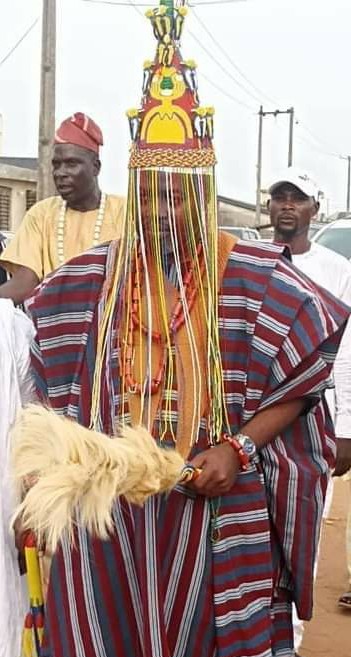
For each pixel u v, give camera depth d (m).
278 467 2.61
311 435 2.70
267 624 2.57
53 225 4.14
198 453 2.53
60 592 2.60
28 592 2.91
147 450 2.33
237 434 2.55
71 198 4.14
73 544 2.54
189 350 2.57
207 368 2.55
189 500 2.52
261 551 2.57
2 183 27.09
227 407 2.56
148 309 2.58
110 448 2.26
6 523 2.76
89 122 4.15
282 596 2.69
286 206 4.43
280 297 2.54
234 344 2.57
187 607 2.52
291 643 2.70
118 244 2.71
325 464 2.70
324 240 9.13
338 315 2.61
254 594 2.57
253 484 2.57
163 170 2.54
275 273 2.58
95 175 4.18
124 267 2.62
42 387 2.73
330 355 2.59
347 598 4.80
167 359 2.57
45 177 17.44
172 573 2.51
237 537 2.56
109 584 2.54
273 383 2.54
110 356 2.60
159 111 2.56
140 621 2.52
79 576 2.56
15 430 2.41
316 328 2.51
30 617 2.81
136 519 2.47
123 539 2.53
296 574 2.64
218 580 2.53
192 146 2.55
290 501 2.61
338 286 4.41
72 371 2.69
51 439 2.27
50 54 17.25
